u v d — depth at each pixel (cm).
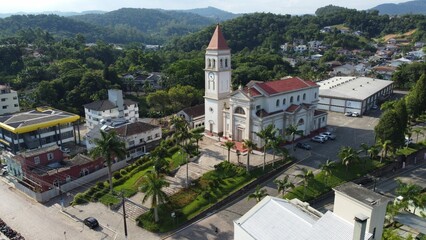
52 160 7969
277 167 7694
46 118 10031
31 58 19538
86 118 12125
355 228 3338
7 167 8338
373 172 7644
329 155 8438
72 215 6569
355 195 4075
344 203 4150
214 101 9312
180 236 5794
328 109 12838
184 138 8044
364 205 3906
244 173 7344
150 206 6588
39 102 13925
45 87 14100
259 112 8656
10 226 6241
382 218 4044
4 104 11819
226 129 9262
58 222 6356
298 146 8950
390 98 14412
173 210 6353
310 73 19850
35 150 8062
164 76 18362
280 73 19725
